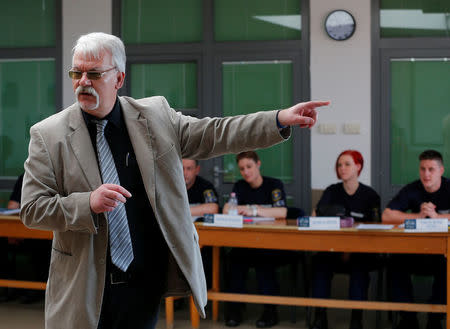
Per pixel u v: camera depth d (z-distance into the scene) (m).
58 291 1.54
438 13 5.09
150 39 5.50
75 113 1.57
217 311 4.16
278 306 4.51
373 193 4.15
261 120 1.54
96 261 1.51
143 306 1.62
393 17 5.13
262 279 4.00
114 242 1.54
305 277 4.13
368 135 5.12
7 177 5.79
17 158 5.77
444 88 5.10
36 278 4.52
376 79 5.12
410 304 3.56
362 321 4.09
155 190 1.57
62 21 5.58
